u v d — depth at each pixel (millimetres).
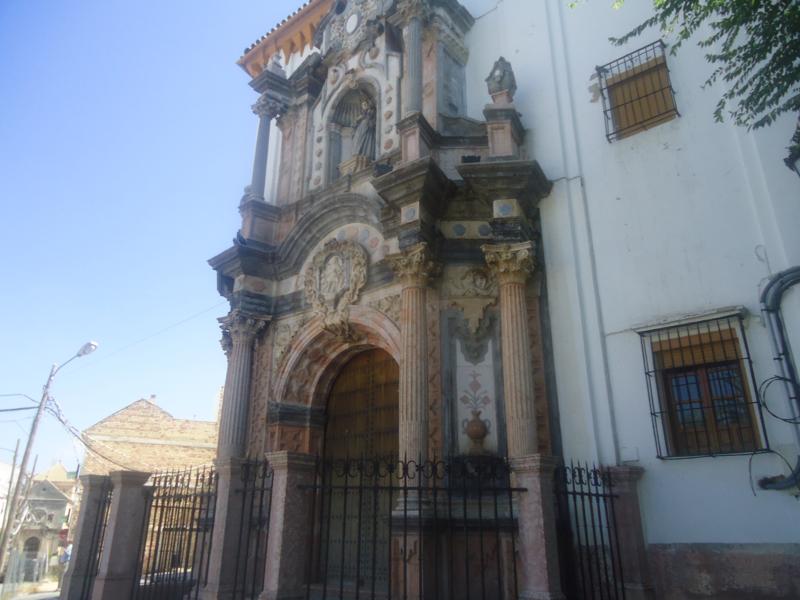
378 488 7590
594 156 11273
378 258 12141
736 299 9102
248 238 14289
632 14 11680
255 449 12773
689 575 8438
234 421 12781
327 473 12766
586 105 11695
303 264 13594
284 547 7273
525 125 12242
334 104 15227
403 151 11602
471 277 10961
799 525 7902
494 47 13445
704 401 9086
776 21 7324
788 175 8875
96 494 10703
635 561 8594
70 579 10047
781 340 8461
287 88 16219
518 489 7090
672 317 9594
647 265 10094
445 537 9125
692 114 10352
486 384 10305
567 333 10438
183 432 30797
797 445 8078
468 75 13586
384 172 12125
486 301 10773
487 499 9344
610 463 9461
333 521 12344
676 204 10109
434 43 13086
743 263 9172
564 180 11359
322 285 12820
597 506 8438
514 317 9953
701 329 9297
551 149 11758
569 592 8773
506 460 9273
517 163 10414
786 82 7422
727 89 10023
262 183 15234
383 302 11734
